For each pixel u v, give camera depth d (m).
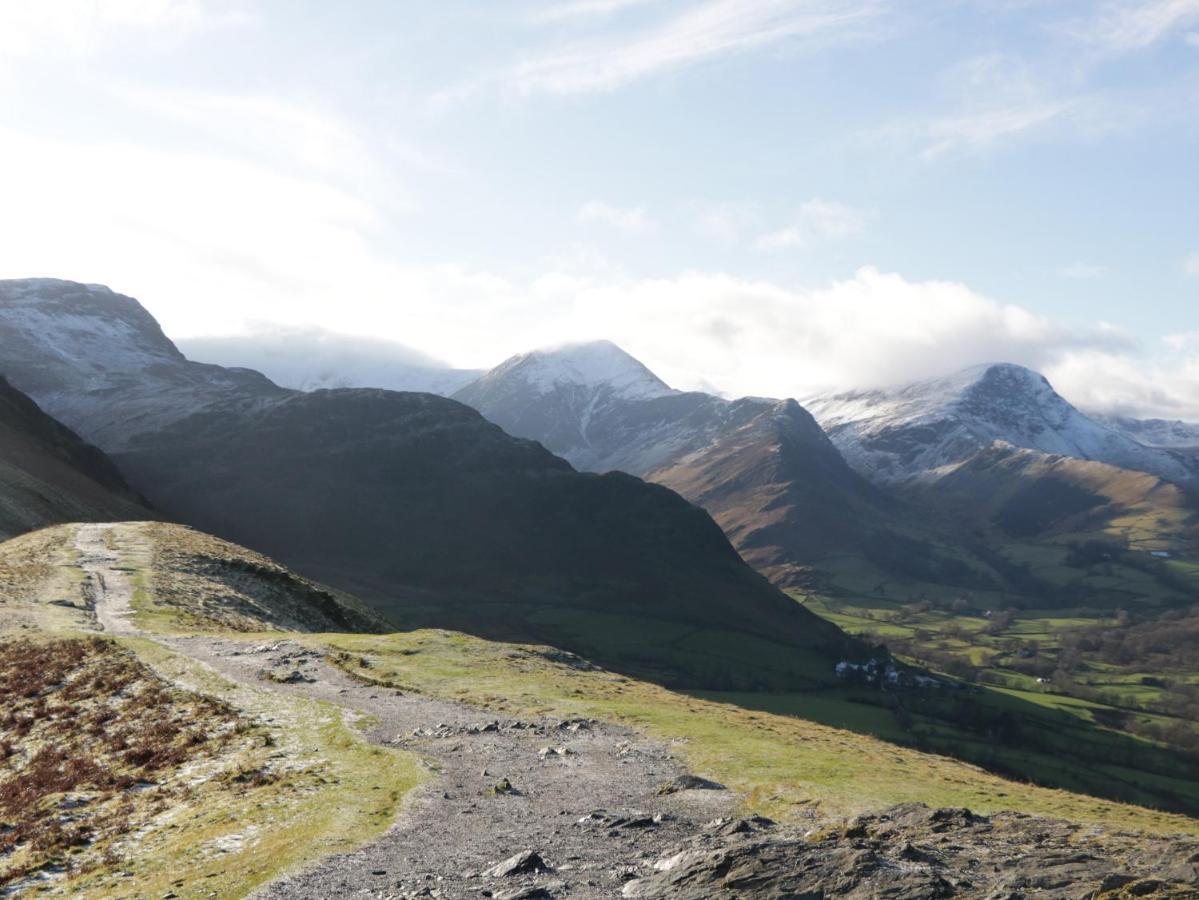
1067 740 187.50
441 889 20.11
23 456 188.75
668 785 30.08
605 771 32.34
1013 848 22.23
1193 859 19.62
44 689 48.72
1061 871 19.20
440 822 25.25
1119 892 17.14
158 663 51.66
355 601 116.19
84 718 42.75
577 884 20.31
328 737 35.97
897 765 36.78
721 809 27.69
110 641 56.94
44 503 142.38
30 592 75.56
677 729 40.28
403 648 61.16
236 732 37.31
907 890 17.84
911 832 24.38
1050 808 29.92
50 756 37.69
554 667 59.41
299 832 24.41
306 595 101.62
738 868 19.66
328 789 28.66
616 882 20.48
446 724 39.47
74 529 116.12
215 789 30.08
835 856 19.89
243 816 26.55
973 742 179.75
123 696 45.72
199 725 39.22
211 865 22.67
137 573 88.25
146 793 31.12
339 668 52.50
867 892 17.92
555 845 23.38
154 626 66.88
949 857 21.25
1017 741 185.00
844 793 29.27
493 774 31.25
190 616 73.44
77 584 80.19
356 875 21.03
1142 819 29.25
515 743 36.38
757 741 38.31
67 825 28.84
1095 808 30.83
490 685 50.22
